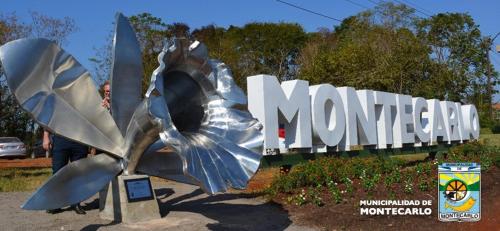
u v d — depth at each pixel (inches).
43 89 265.9
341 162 477.1
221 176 244.7
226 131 275.7
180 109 287.6
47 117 266.4
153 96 237.5
